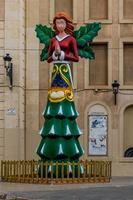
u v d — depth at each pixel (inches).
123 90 1328.7
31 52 1341.0
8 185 983.6
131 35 1342.3
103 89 1328.7
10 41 1264.8
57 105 1019.3
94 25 1051.9
